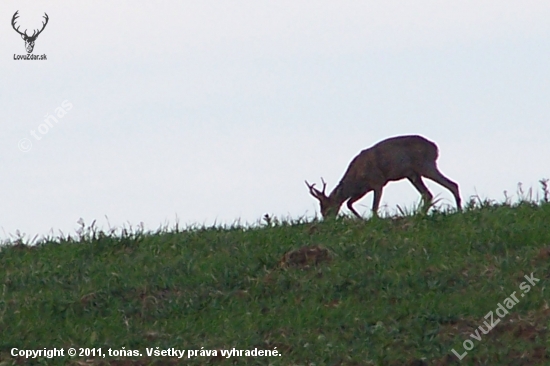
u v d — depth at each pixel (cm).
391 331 2955
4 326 3059
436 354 2820
